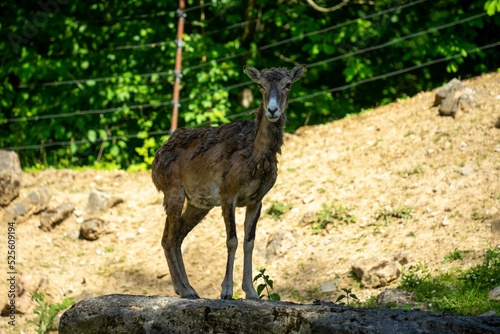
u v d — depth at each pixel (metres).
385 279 11.04
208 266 12.72
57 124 17.80
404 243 11.83
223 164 8.99
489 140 13.61
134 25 17.95
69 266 13.15
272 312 8.03
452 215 12.04
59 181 15.42
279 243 12.56
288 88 8.77
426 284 10.51
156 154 9.91
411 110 15.73
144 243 13.64
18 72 17.56
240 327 8.06
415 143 14.35
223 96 17.00
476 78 16.39
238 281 12.12
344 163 14.46
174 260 9.63
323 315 7.80
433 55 17.25
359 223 12.70
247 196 8.95
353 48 18.59
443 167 13.30
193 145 9.53
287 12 17.97
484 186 12.43
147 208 14.50
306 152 15.26
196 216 9.91
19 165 14.69
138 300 8.68
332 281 11.47
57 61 17.66
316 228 12.84
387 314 7.77
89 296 12.43
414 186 13.09
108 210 14.39
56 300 12.43
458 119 14.58
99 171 15.97
